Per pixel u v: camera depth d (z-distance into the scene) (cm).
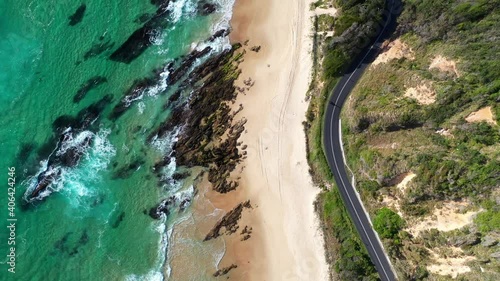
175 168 6744
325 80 6588
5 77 6862
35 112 6800
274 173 6625
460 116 5612
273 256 6438
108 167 6738
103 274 6391
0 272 6269
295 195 6531
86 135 6775
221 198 6644
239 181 6656
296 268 6353
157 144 6812
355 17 6506
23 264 6341
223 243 6512
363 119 6116
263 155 6681
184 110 6869
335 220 6253
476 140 5491
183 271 6438
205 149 6750
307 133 6631
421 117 5750
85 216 6569
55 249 6438
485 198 5344
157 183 6712
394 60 6325
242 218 6569
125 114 6875
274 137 6706
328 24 6881
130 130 6844
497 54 5594
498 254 5138
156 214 6612
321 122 6519
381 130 6081
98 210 6606
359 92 6344
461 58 5781
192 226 6581
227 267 6444
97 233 6531
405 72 6125
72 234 6500
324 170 6419
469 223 5397
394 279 5912
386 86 6178
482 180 5278
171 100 6906
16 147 6688
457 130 5594
